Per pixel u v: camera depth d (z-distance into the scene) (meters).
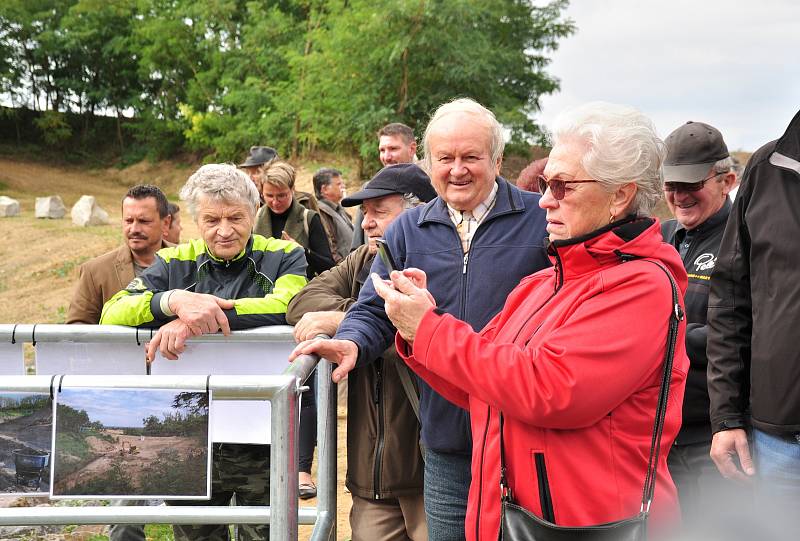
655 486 1.92
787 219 2.66
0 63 49.00
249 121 38.72
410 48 29.17
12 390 1.85
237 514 2.06
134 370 2.82
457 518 2.68
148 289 3.08
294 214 6.27
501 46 34.44
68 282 15.91
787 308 2.63
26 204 33.28
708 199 3.32
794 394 2.62
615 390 1.81
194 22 45.75
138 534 3.19
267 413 2.52
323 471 2.54
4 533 4.43
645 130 1.96
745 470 2.86
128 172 45.50
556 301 2.00
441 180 2.76
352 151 31.28
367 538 2.98
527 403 1.81
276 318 2.99
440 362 1.93
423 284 2.14
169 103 45.91
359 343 2.53
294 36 39.91
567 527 1.78
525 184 4.35
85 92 49.19
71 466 1.87
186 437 1.85
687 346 3.20
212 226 3.08
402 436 2.90
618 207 1.97
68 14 49.72
